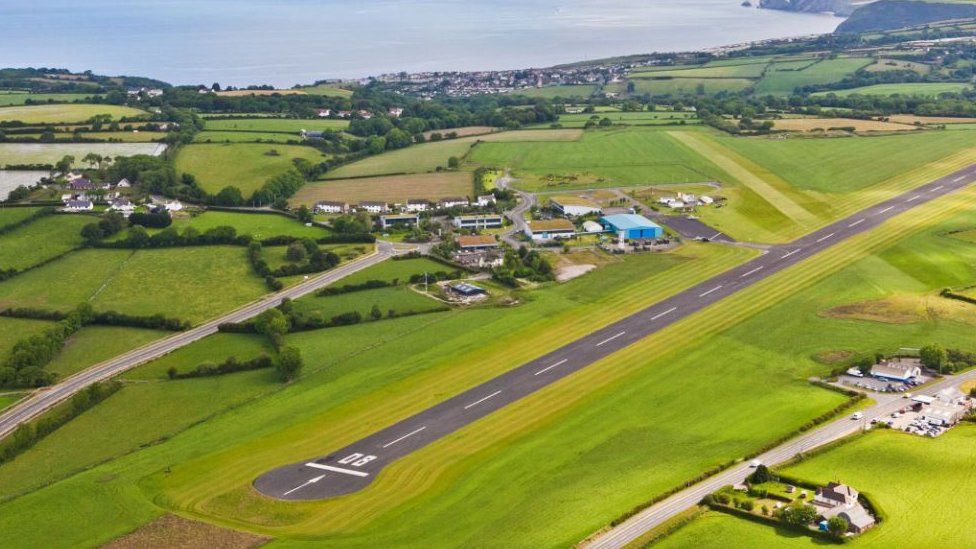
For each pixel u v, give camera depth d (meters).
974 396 161.38
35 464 152.88
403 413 166.50
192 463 150.75
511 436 156.12
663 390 171.38
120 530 130.75
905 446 141.38
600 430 156.25
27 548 127.25
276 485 143.00
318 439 157.88
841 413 156.12
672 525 122.31
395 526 129.12
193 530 130.25
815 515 120.50
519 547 119.75
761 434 149.75
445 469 145.75
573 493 133.75
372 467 147.75
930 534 116.75
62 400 176.12
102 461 152.75
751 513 124.38
